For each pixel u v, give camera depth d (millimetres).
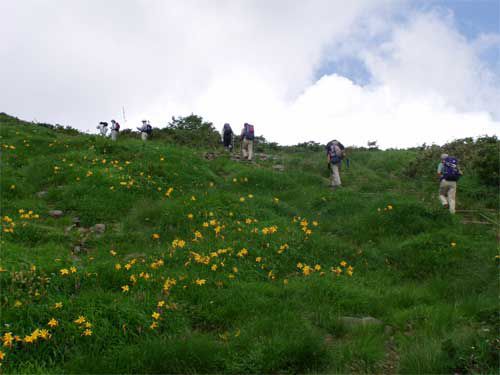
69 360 4328
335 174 14852
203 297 5672
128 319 4875
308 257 7688
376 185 14984
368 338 4793
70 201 10367
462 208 12047
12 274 5449
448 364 4219
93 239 8492
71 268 5734
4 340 4273
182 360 4320
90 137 16625
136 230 9164
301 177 15773
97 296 5227
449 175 11023
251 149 18781
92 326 4652
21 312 4664
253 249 7457
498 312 5258
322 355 4484
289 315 5266
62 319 4719
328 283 6422
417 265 7934
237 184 13789
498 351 4258
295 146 26719
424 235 8938
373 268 7895
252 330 4855
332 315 5496
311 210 11820
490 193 12891
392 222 9938
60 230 8664
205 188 12898
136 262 6848
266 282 6582
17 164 13570
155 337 4762
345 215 11094
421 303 6145
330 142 15164
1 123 20734
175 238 8383
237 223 8820
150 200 10820
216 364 4363
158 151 15555
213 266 6555
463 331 4836
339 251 8188
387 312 5738
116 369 4184
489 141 16172
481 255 7906
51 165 12758
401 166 18609
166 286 5609
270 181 14375
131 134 24500
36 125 24297
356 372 4305
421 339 4848
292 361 4375
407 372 4223
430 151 17391
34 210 9688
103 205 10320
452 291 6617
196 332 4867
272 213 10047
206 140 24922
